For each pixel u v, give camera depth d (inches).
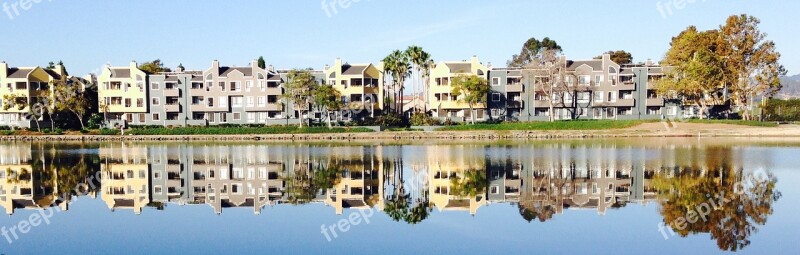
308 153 2509.8
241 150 2726.4
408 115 4680.1
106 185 1573.6
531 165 1923.0
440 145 2955.2
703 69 3570.4
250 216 1122.0
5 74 4234.7
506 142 3129.9
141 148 2915.8
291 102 4311.0
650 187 1412.4
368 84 4340.6
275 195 1378.0
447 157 2250.2
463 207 1194.0
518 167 1872.5
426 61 4478.3
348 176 1718.8
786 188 1355.8
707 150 2388.0
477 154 2356.1
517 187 1454.2
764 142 2842.0
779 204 1156.5
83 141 3612.2
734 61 3759.8
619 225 1003.9
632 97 4252.0
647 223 1015.0
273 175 1755.7
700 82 3612.2
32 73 4254.4
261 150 2716.5
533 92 4288.9
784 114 4153.5
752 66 3730.3
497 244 892.6
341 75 4296.3
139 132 3806.6
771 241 880.3
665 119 3828.7
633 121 3666.3
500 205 1207.6
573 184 1485.0
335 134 3627.0
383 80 4446.4
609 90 4234.7
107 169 1947.6
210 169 1926.7
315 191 1437.0
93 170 1923.0
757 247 850.1
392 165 1993.1
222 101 4362.7
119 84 4372.5
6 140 3649.1
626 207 1159.6
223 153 2546.8
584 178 1592.0
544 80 4111.7
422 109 4872.0
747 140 2997.0
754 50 3722.9
